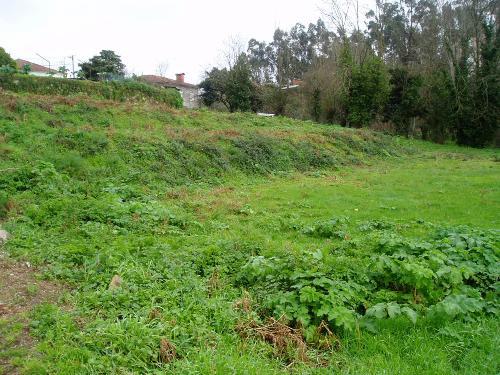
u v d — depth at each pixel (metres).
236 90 40.69
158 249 7.03
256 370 3.95
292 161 19.83
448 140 37.53
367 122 35.12
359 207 12.12
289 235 9.08
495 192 14.25
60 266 6.14
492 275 5.96
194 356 4.12
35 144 13.28
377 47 42.25
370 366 4.13
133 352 4.06
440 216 10.98
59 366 3.86
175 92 28.22
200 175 15.37
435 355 4.24
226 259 6.83
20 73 22.66
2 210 8.58
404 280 5.48
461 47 36.12
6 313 4.78
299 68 57.28
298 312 4.84
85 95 21.38
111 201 9.91
